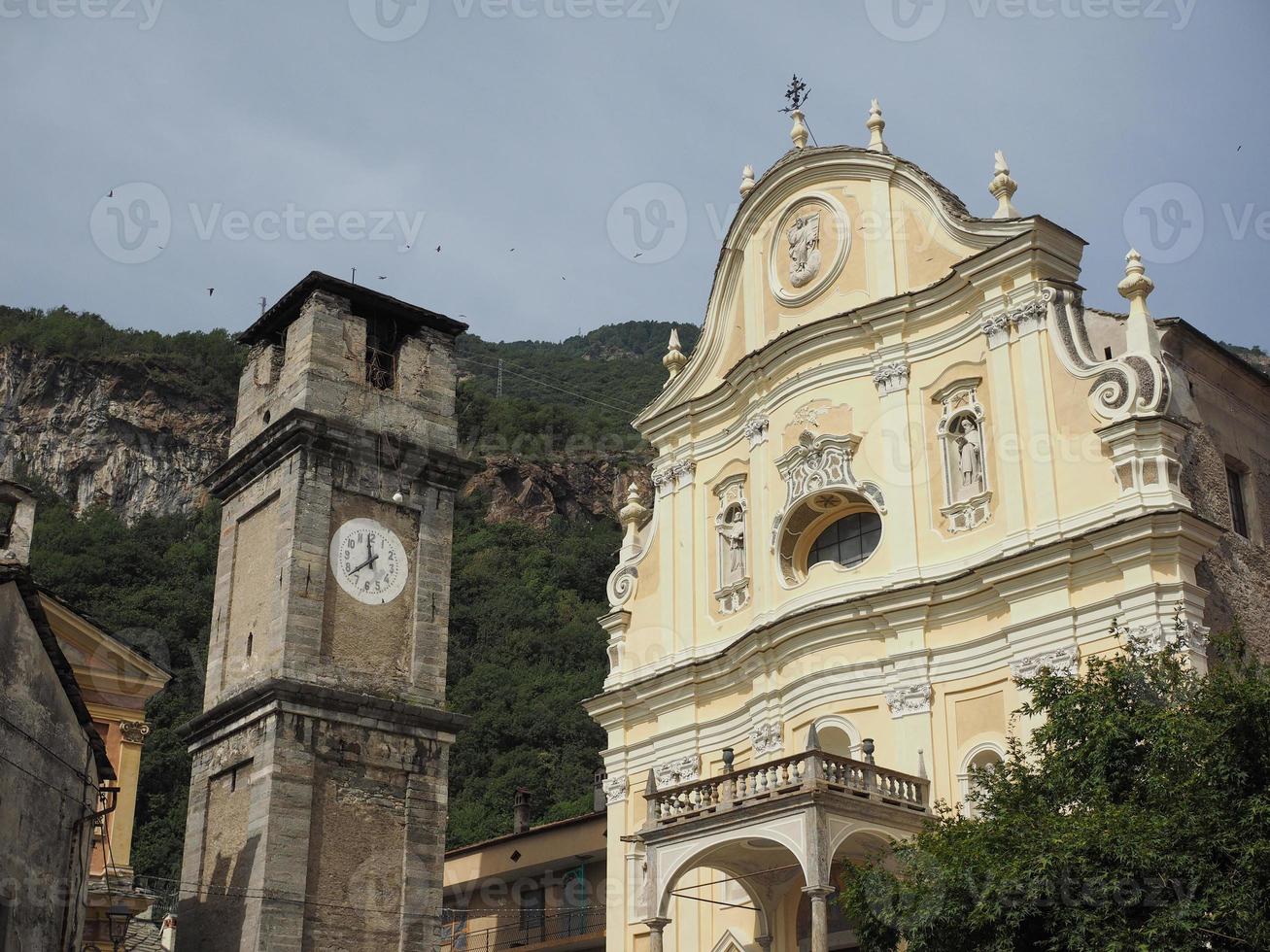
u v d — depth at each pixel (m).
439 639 35.75
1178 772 20.98
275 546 34.88
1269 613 31.30
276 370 38.38
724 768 35.66
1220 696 21.31
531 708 84.69
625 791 37.72
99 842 33.88
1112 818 20.64
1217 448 32.44
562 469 113.94
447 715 34.81
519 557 104.88
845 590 33.59
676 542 39.00
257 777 32.38
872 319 34.94
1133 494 29.67
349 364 36.84
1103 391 30.83
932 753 31.08
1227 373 33.53
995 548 31.64
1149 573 28.80
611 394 120.31
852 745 32.31
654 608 39.09
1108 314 33.19
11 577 23.84
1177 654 27.67
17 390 130.25
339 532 35.09
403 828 33.50
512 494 111.88
